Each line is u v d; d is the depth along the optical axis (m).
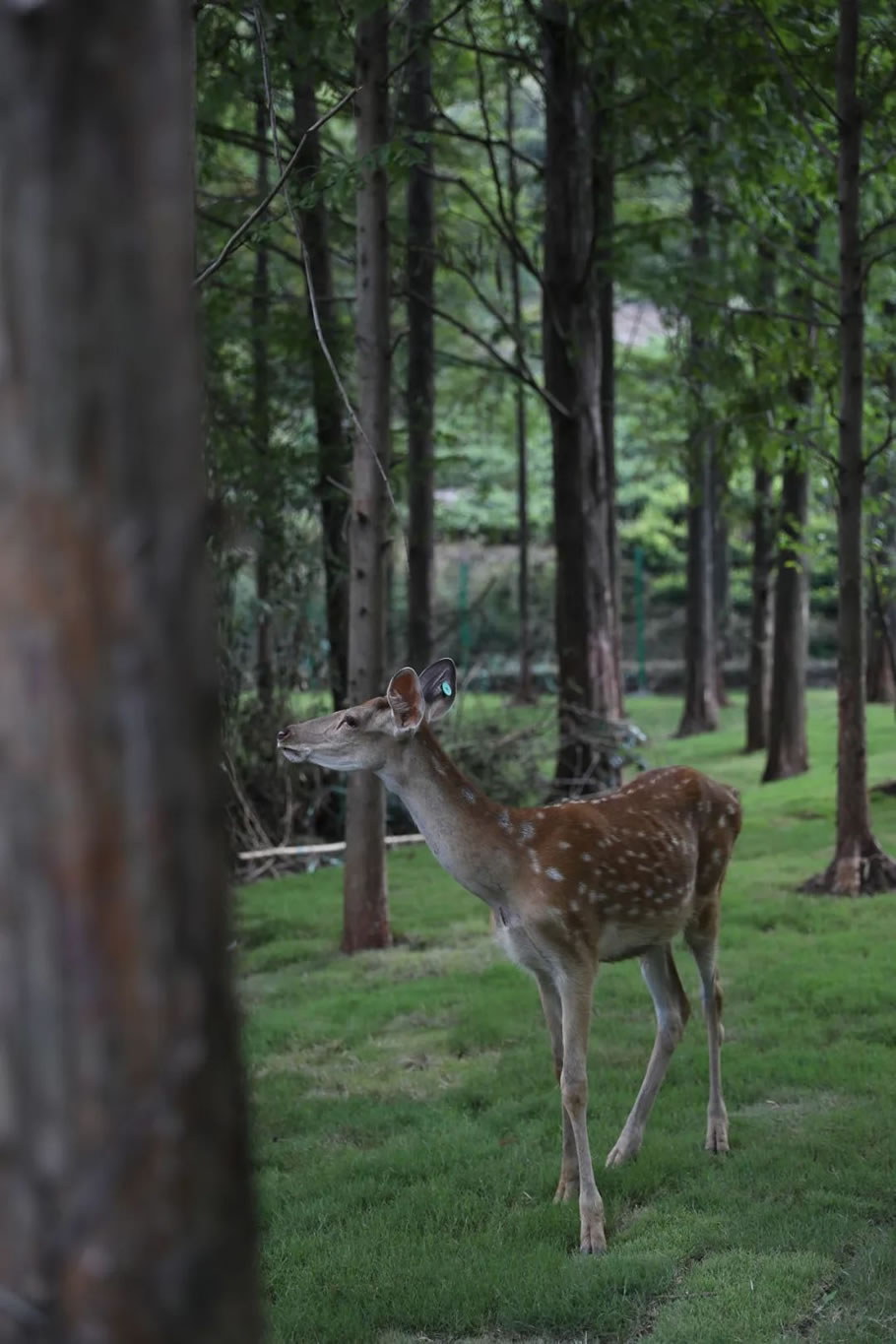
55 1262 1.44
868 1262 4.71
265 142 11.91
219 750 1.59
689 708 25.72
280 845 14.13
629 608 39.38
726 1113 5.99
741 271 14.04
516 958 5.61
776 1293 4.51
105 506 1.44
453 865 5.51
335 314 15.28
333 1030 8.02
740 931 9.70
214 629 1.63
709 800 6.18
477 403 21.59
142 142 1.46
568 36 13.55
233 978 1.61
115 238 1.44
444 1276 4.84
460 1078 7.16
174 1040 1.48
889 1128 5.90
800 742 18.00
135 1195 1.46
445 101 17.38
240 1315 1.54
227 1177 1.54
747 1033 7.49
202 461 1.64
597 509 14.95
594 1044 7.49
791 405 12.77
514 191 17.33
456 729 16.05
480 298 14.50
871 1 10.37
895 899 10.40
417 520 16.28
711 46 10.93
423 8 12.50
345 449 14.65
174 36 1.50
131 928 1.46
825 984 8.24
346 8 9.19
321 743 5.54
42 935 1.43
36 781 1.43
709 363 14.11
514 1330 4.57
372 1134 6.41
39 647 1.43
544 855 5.46
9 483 1.42
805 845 12.81
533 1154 5.96
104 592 1.44
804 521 17.33
